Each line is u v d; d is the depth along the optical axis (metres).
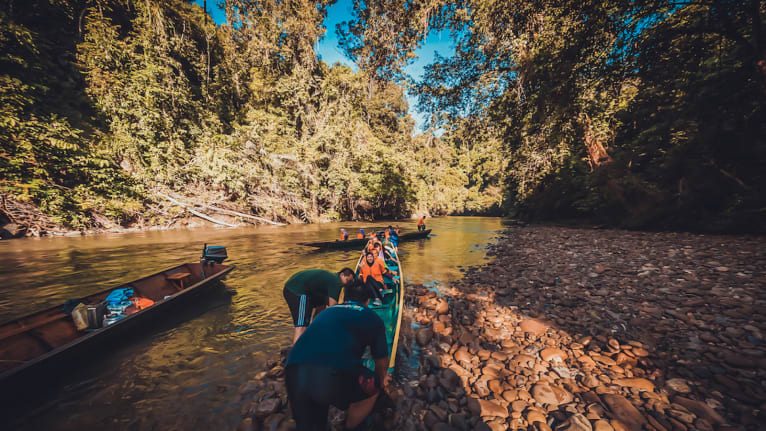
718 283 4.67
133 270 7.40
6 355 2.93
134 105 17.48
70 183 14.25
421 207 42.44
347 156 27.66
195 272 6.46
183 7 22.69
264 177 21.59
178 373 3.21
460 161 58.22
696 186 9.92
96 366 3.29
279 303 5.44
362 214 31.09
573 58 9.94
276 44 27.81
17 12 15.06
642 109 13.48
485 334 4.09
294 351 1.72
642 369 2.99
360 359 1.81
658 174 11.66
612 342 3.43
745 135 8.77
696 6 8.12
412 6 16.48
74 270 7.36
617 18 8.73
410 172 35.16
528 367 3.22
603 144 16.17
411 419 2.48
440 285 6.77
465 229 21.47
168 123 18.42
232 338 4.05
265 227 19.81
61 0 16.25
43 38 15.40
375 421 2.45
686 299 4.30
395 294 5.34
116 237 13.27
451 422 2.43
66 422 2.45
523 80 14.20
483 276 7.24
